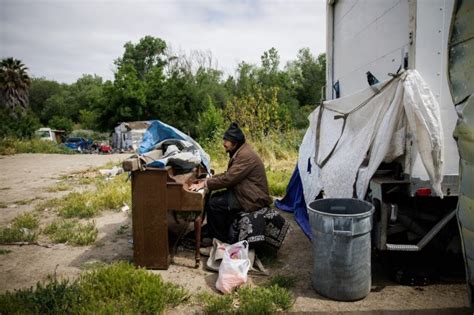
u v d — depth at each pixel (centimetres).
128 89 3909
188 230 485
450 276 349
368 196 345
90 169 1221
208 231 463
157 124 511
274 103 1507
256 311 282
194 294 322
